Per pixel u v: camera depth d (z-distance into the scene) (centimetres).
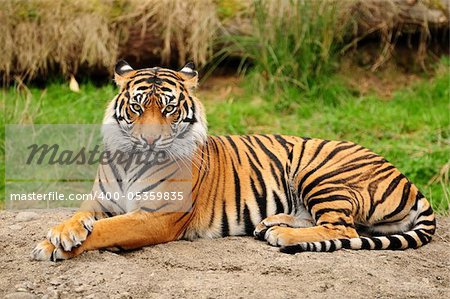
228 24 1722
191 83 973
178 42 1712
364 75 1792
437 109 1645
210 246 947
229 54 1739
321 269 866
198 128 961
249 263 887
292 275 856
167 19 1698
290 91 1664
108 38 1692
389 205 1027
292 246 924
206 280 834
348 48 1795
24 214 1062
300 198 1035
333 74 1736
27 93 1603
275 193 1027
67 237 863
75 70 1706
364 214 1018
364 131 1545
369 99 1706
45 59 1678
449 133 1526
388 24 1777
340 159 1038
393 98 1744
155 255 902
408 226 1050
